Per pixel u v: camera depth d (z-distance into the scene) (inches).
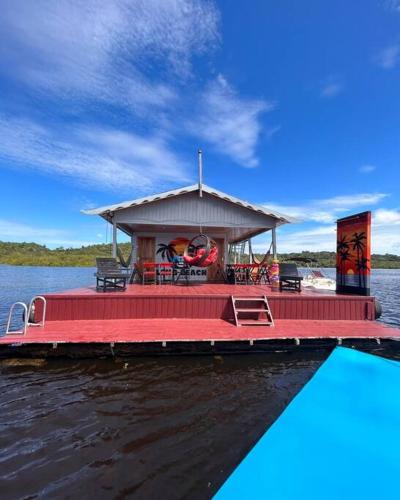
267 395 195.6
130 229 501.7
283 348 265.1
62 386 203.6
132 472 126.3
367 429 77.4
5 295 809.5
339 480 61.7
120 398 188.2
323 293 342.0
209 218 409.7
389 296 855.7
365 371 108.7
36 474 124.5
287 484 61.7
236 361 251.0
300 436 74.9
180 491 117.2
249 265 424.8
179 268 470.3
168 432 154.1
